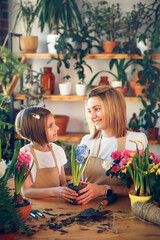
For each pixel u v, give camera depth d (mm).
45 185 2107
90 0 3863
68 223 1496
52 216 1587
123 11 3840
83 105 4074
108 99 2115
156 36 3477
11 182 2172
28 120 2014
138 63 3615
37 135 2029
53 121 2055
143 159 1617
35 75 4102
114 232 1403
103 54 3615
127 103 3996
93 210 1617
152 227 1453
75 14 3939
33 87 3797
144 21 3797
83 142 2344
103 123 2143
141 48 3619
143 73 3529
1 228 1266
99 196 1893
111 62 3670
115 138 2205
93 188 1801
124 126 2195
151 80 3564
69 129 4133
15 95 3756
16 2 4027
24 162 1485
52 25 3828
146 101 3654
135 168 1605
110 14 3666
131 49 3508
